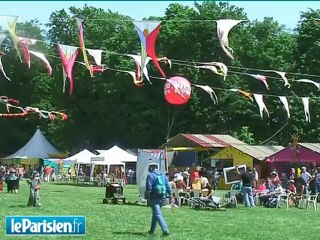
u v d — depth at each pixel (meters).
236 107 57.16
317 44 52.47
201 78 56.25
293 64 54.41
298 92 51.69
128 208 23.88
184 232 15.88
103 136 68.25
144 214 21.11
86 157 50.00
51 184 48.34
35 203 23.78
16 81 78.31
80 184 48.56
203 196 26.16
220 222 19.00
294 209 26.16
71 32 68.25
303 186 28.45
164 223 14.83
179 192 26.08
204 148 45.78
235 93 56.44
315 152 38.91
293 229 17.50
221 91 57.12
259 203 27.97
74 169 54.88
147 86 62.09
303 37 55.59
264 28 59.31
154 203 14.81
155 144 64.62
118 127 65.69
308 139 53.56
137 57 19.14
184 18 57.03
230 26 14.72
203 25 54.78
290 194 27.78
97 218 19.30
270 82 54.16
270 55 55.50
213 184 43.47
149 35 14.51
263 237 15.35
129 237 14.52
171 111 62.16
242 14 57.41
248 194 26.97
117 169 50.62
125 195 34.19
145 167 27.02
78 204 25.72
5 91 78.25
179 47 56.41
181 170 44.94
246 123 59.56
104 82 63.09
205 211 23.69
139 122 63.44
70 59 16.14
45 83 79.38
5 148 79.44
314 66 52.03
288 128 55.47
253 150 44.91
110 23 65.94
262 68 55.47
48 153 63.16
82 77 64.94
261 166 43.16
